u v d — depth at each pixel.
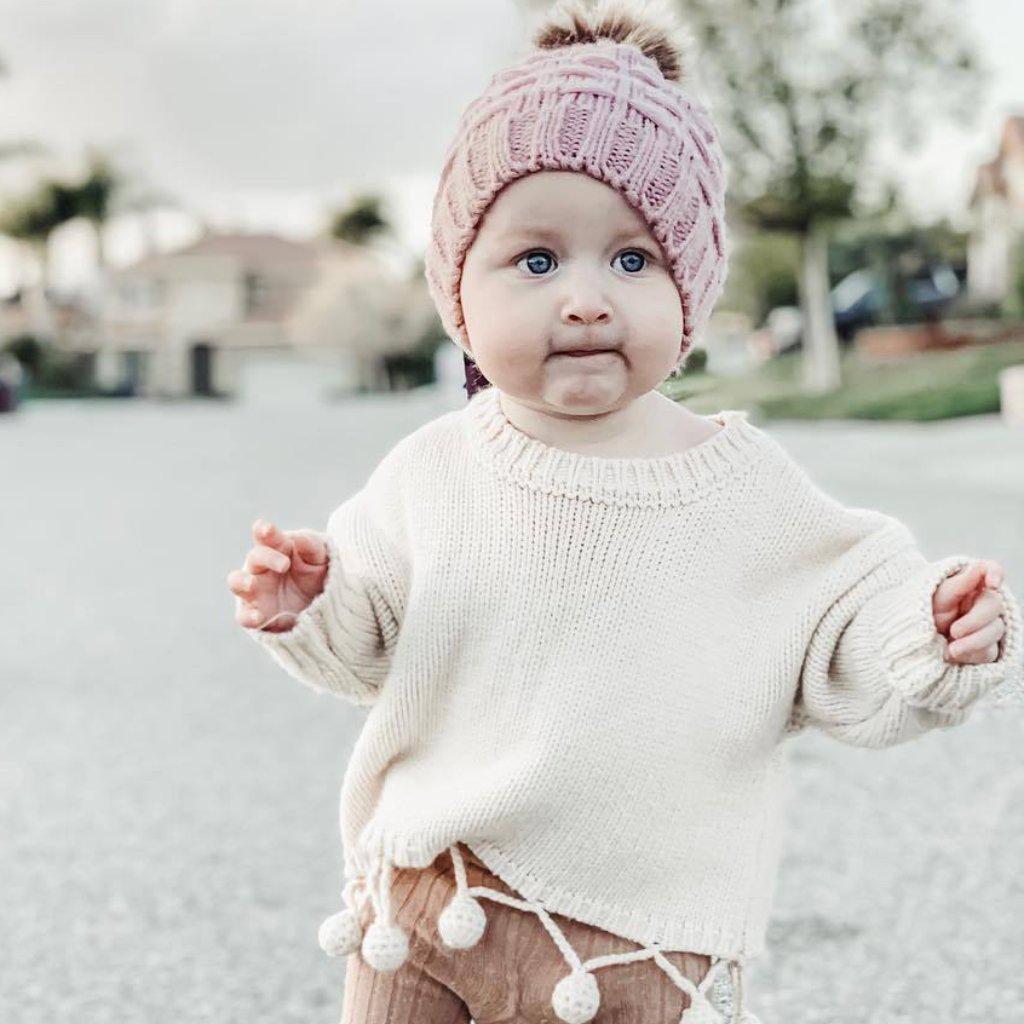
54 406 41.09
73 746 4.91
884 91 21.28
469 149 1.70
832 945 3.15
